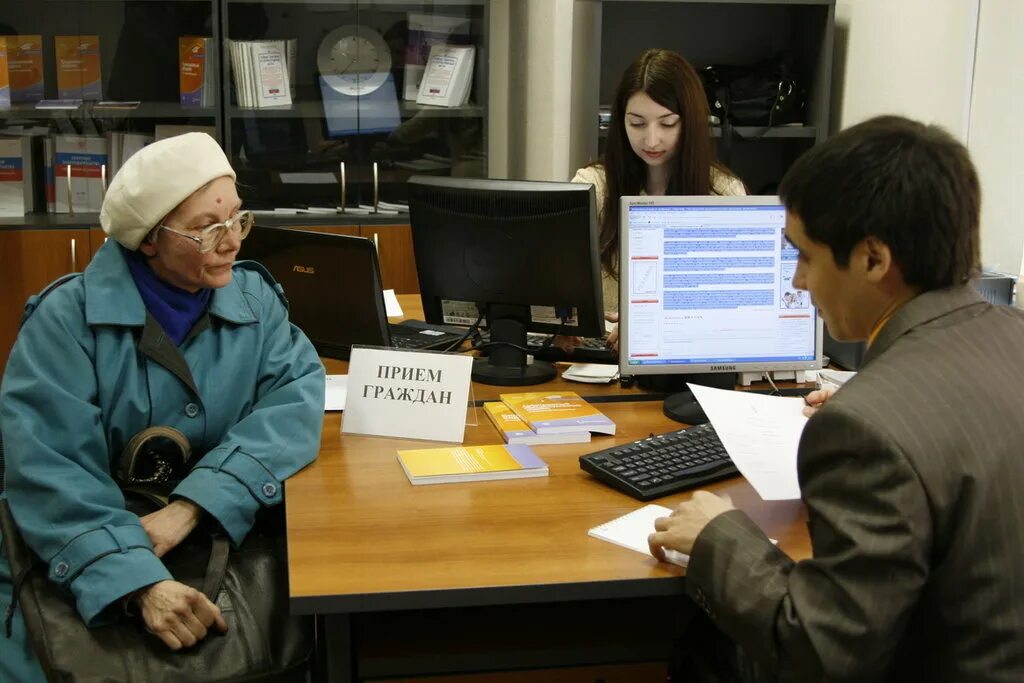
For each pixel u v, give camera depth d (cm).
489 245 219
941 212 105
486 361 237
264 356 189
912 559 101
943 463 101
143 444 172
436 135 426
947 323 109
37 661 154
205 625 148
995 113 320
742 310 202
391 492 162
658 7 422
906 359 107
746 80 407
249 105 406
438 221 224
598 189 279
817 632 107
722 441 163
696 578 125
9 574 165
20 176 401
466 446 183
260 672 146
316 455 178
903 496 100
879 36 391
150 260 176
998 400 105
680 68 254
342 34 412
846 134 110
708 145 261
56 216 400
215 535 164
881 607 102
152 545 158
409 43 418
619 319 199
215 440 182
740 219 198
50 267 385
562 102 432
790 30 429
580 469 174
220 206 171
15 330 386
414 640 159
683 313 200
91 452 166
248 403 185
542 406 198
